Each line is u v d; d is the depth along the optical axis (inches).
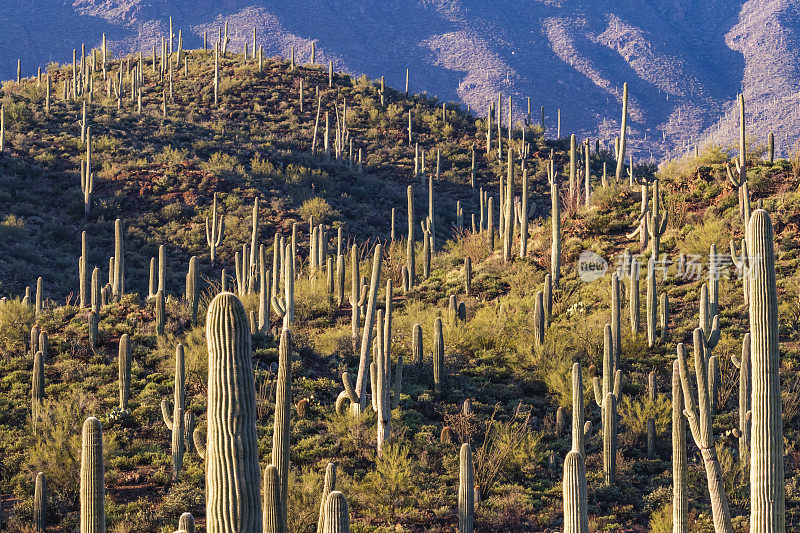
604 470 1178.0
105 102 4763.8
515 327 1710.1
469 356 1652.3
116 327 1705.2
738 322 1722.4
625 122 2498.8
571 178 2479.1
